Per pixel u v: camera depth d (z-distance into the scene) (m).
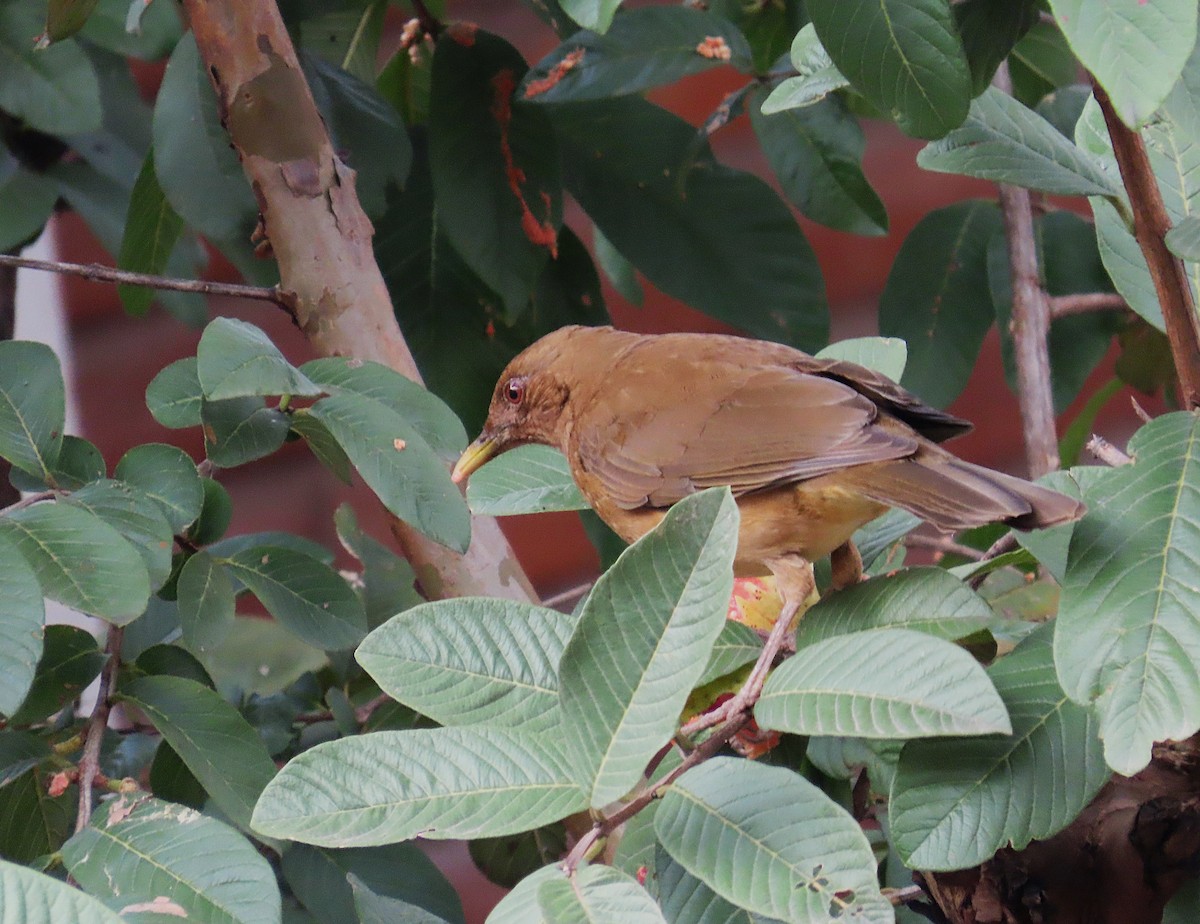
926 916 5.71
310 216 6.61
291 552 6.21
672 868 4.39
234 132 6.61
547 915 3.57
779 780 3.98
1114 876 4.93
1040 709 4.52
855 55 4.68
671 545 3.91
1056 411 9.62
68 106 8.34
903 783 4.46
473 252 8.09
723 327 12.70
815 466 5.86
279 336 12.38
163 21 9.01
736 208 9.05
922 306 9.42
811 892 3.73
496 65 8.18
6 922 3.43
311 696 7.38
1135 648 4.07
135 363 12.23
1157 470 4.46
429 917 5.93
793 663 4.27
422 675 4.44
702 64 7.93
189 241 10.41
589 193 9.08
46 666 5.65
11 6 8.34
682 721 6.00
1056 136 5.27
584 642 3.92
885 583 5.09
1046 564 4.96
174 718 5.32
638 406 6.68
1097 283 9.63
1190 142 5.26
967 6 5.22
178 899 4.42
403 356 6.70
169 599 6.48
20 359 5.61
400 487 5.29
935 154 5.18
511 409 7.91
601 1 4.08
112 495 5.38
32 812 5.64
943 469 5.59
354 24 9.05
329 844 3.93
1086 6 3.56
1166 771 4.92
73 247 12.20
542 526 12.09
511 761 4.09
